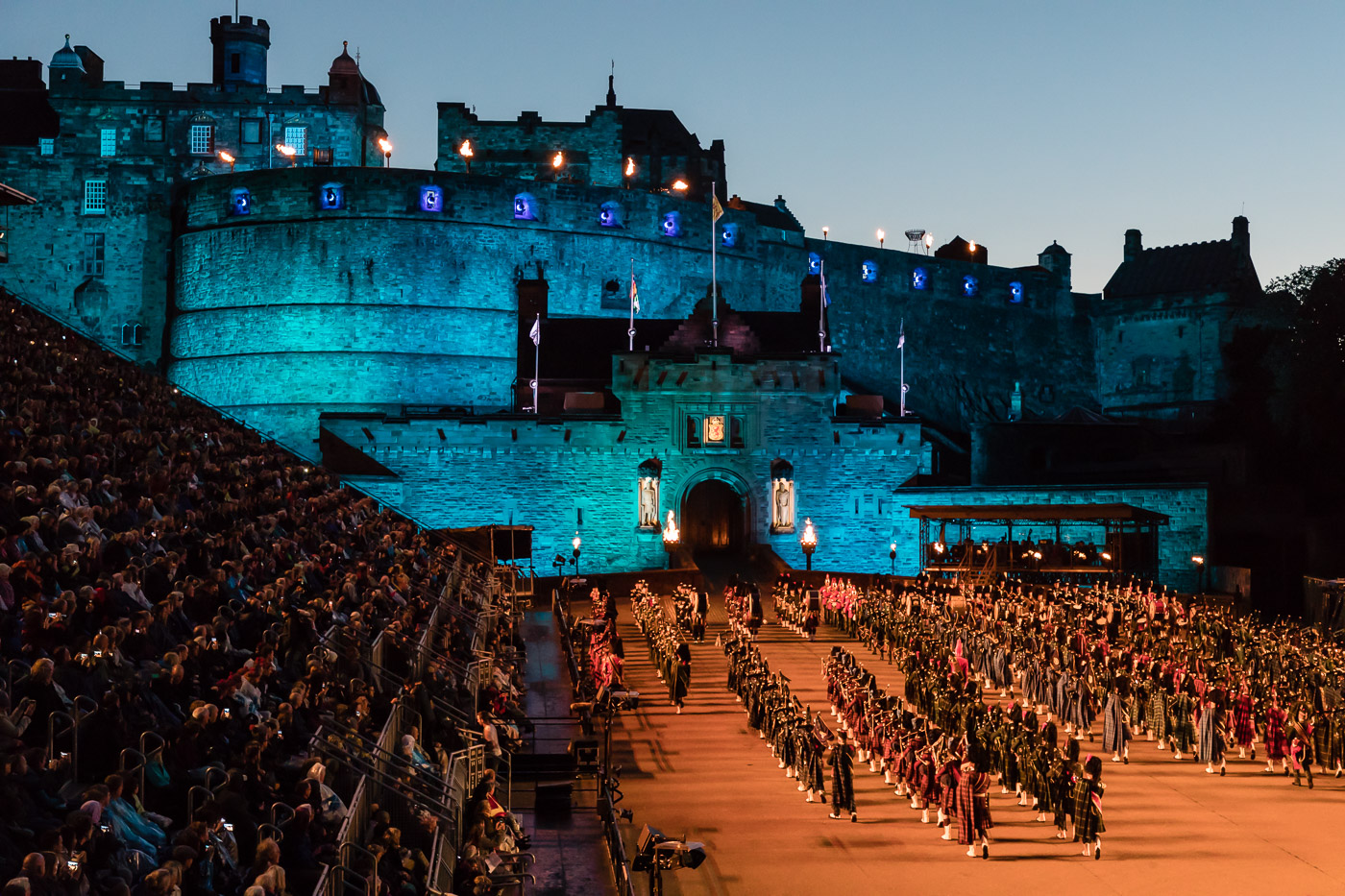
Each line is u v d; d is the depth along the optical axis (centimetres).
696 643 5734
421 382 9488
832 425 8319
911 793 3344
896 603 5603
